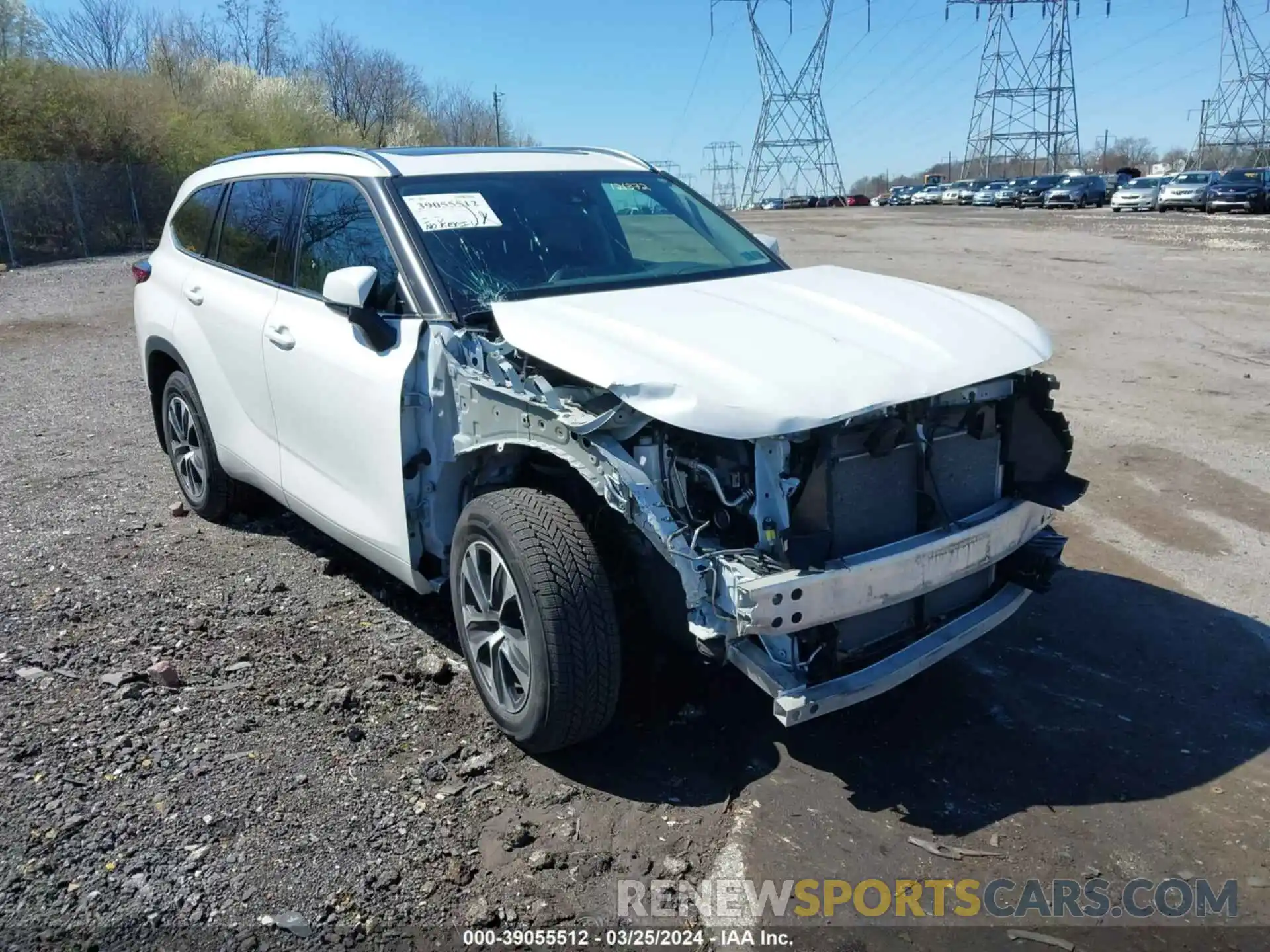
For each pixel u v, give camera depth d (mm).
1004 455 3400
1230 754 3357
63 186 26250
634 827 2992
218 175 5281
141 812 2973
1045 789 3182
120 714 3492
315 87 43844
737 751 3381
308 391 4082
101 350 11148
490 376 3293
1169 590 4586
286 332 4215
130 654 3928
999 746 3408
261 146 37062
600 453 2910
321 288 4180
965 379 3066
